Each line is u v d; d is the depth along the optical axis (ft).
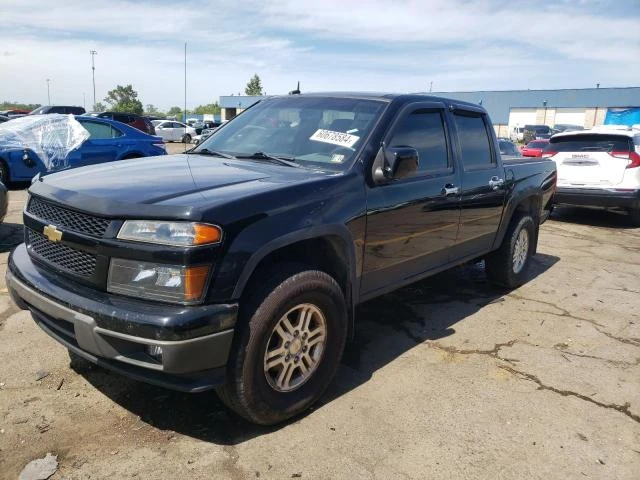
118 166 11.32
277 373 9.54
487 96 194.39
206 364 8.18
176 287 8.02
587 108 178.29
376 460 8.90
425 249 13.15
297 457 8.86
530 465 9.01
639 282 20.17
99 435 9.14
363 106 12.52
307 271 9.48
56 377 10.86
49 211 9.56
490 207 15.64
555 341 14.25
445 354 13.08
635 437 9.98
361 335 14.05
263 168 10.98
